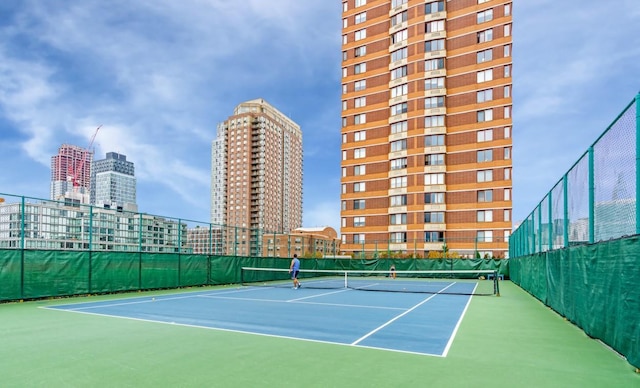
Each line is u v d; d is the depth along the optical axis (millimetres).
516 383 5336
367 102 63656
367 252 60906
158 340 7980
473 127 55094
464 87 56000
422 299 16609
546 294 14180
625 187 6832
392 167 60188
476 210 54250
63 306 13664
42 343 7707
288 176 179875
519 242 25484
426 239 56375
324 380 5438
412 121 58312
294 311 12461
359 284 27359
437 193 56344
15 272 14961
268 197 161500
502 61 53875
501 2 54375
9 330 9086
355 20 65625
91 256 17547
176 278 21578
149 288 20031
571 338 8352
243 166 160625
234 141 163125
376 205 61625
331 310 12758
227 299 16141
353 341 7945
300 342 7824
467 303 15164
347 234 63125
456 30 57000
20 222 15266
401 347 7422
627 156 6738
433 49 57625
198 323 10078
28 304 14273
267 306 13773
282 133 174625
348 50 65875
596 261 8078
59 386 5223
